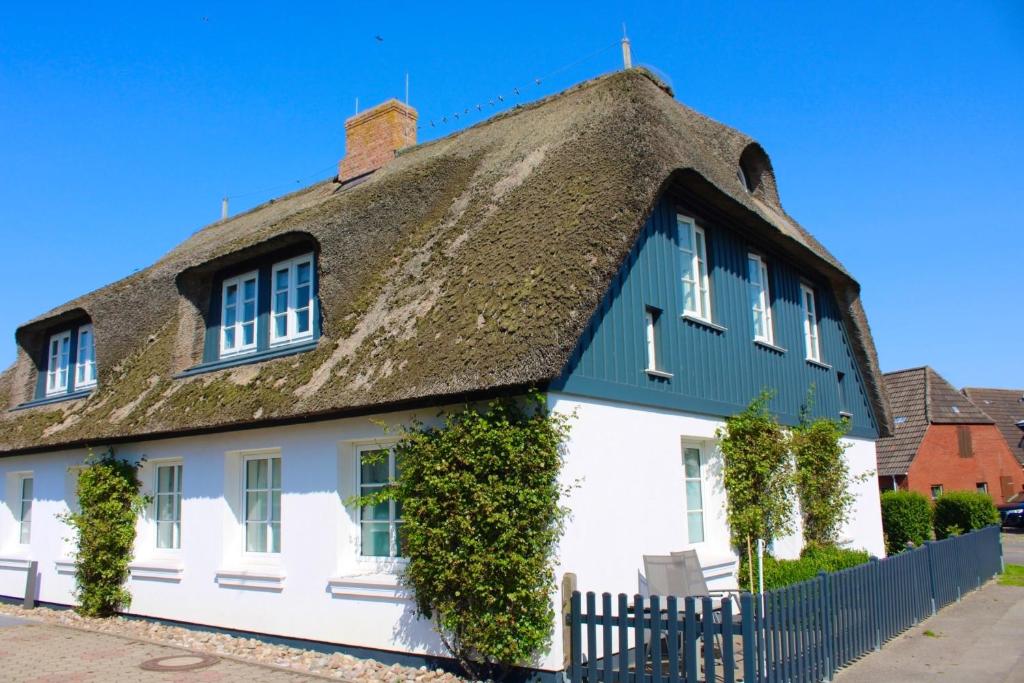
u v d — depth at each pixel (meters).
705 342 11.02
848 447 14.88
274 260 12.25
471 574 7.49
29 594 14.09
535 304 7.99
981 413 32.00
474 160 12.70
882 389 17.16
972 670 8.09
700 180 10.27
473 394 7.82
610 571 8.27
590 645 7.09
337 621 9.19
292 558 9.84
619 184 9.09
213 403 10.97
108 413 13.05
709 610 6.45
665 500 9.48
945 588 12.17
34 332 16.91
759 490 10.96
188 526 11.37
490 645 7.41
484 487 7.53
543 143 11.72
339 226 11.09
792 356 13.73
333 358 9.91
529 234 9.25
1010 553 21.27
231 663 8.91
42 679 8.35
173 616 11.36
